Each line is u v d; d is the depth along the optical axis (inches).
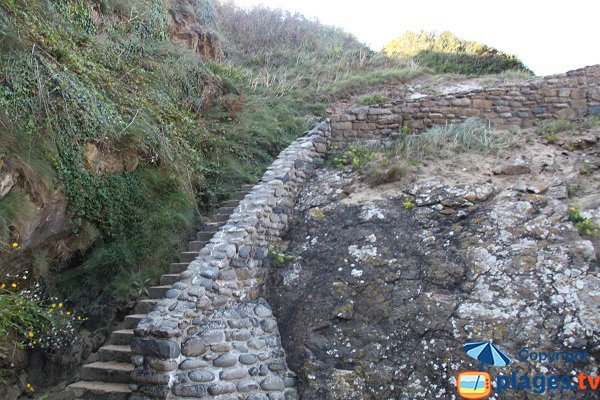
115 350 205.6
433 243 223.8
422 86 444.8
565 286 190.4
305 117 395.2
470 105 319.9
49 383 214.1
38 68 215.8
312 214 262.5
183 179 278.8
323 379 199.0
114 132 238.4
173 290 208.4
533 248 207.0
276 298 231.0
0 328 181.3
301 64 534.3
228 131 340.8
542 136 288.8
